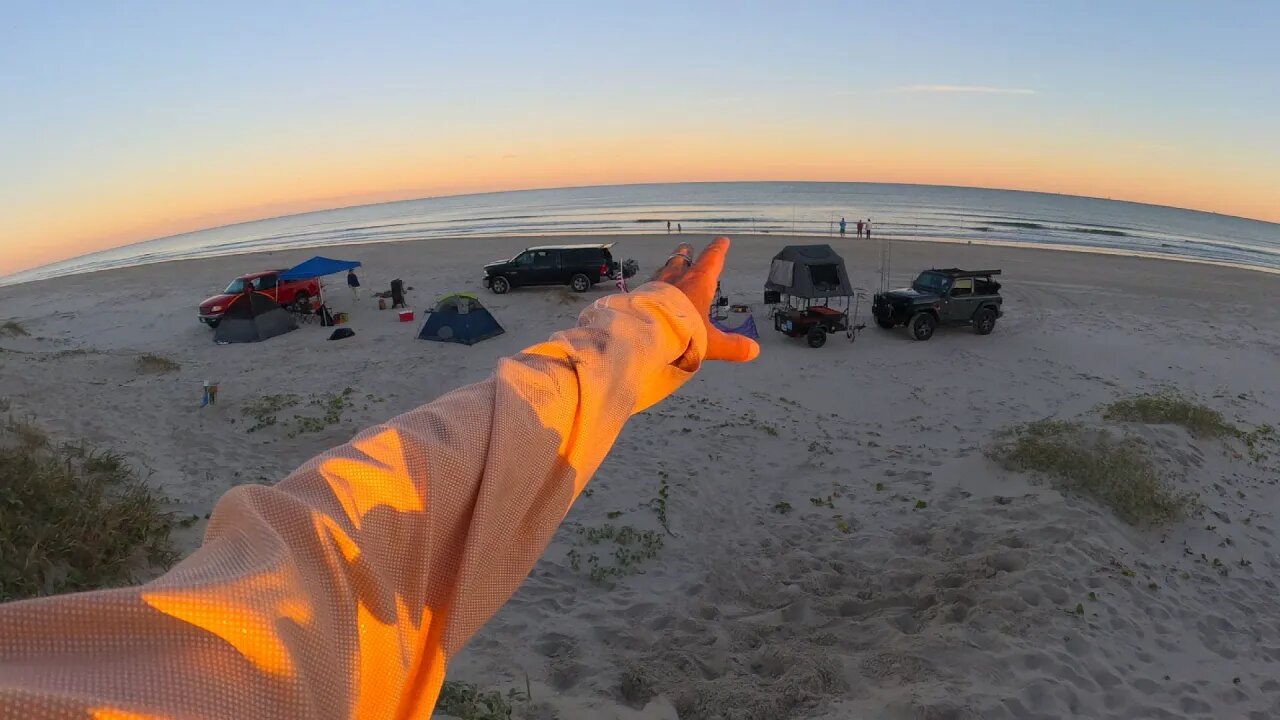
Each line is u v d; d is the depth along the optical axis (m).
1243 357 19.34
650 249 43.78
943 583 7.79
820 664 6.22
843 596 7.64
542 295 25.55
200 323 22.77
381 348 19.17
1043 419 14.21
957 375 16.92
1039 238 57.69
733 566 8.42
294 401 13.86
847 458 11.94
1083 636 6.69
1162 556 8.67
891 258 38.34
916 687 5.87
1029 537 8.62
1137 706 5.95
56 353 18.83
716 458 11.66
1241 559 8.76
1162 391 16.23
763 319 22.42
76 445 9.92
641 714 5.49
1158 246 55.97
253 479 9.91
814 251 20.39
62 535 5.78
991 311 20.39
